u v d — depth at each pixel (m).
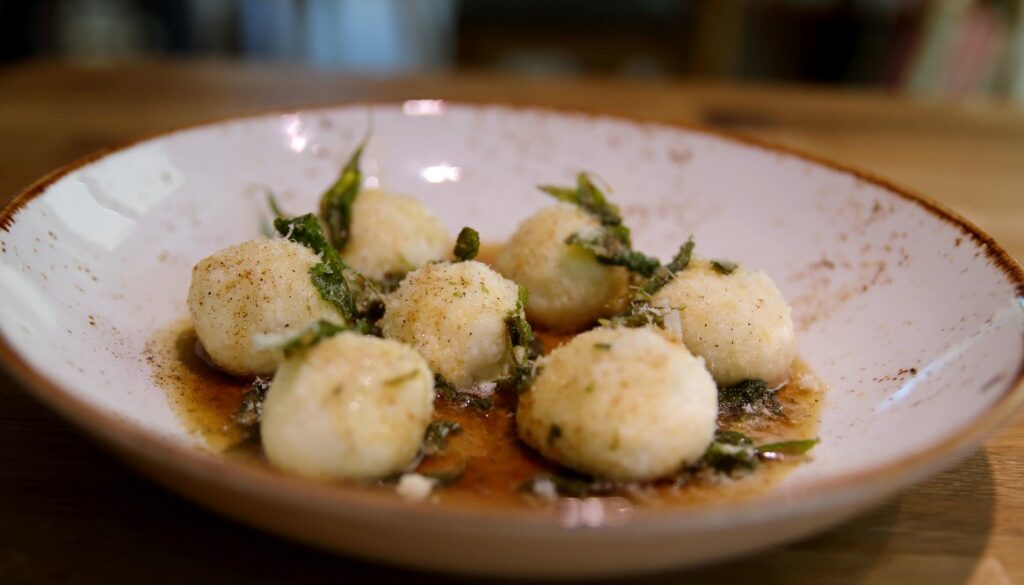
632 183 0.38
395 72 0.57
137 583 0.21
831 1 0.77
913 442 0.23
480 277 0.29
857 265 0.32
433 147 0.38
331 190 0.33
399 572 0.22
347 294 0.30
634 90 0.55
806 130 0.50
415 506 0.19
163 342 0.29
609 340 0.26
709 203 0.36
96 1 0.76
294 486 0.19
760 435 0.27
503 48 0.79
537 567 0.20
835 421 0.27
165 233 0.32
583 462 0.24
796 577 0.22
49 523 0.23
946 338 0.27
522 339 0.29
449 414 0.27
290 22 0.79
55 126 0.45
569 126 0.39
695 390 0.25
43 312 0.25
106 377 0.25
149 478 0.22
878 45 0.75
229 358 0.28
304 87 0.53
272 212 0.35
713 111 0.52
